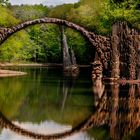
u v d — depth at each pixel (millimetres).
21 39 150500
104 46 76875
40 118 39156
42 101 49031
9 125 36562
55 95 53906
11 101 49750
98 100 47812
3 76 89812
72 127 35062
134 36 72750
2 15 112500
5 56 129500
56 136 32594
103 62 77000
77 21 125562
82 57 142875
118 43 73688
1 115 40875
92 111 41000
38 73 103188
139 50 72562
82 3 159500
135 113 39375
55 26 185625
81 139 30938
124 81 71312
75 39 144250
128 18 86750
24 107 45250
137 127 33562
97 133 32125
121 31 73562
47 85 67250
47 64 176500
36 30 188750
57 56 186250
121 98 49188
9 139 31578
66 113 40750
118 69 73312
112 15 87938
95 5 123312
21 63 170750
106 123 35375
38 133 33719
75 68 121562
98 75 78062
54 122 37156
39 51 188250
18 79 80500
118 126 34062
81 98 49938
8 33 80062
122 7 88188
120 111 40562
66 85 66625
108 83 68812
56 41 185875
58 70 121688
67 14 153500
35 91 58750
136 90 57062
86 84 67312
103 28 97062
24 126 36156
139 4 86938
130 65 72625
